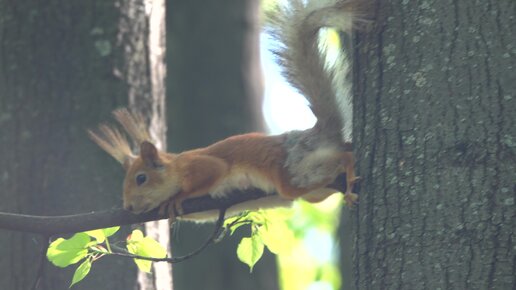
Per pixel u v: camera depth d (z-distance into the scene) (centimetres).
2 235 1231
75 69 1278
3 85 1281
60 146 1250
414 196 759
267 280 1953
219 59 2077
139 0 1330
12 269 1218
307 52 1043
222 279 1916
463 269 721
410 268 747
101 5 1302
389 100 796
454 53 768
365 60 828
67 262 895
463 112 752
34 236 1224
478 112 747
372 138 806
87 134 1253
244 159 1092
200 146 2016
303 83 1058
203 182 1084
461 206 734
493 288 708
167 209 1079
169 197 1086
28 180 1243
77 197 1231
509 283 706
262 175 1078
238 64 2086
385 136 793
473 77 756
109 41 1292
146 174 1092
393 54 803
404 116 782
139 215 963
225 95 2056
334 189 1055
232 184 1095
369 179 803
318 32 1041
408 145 774
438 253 735
